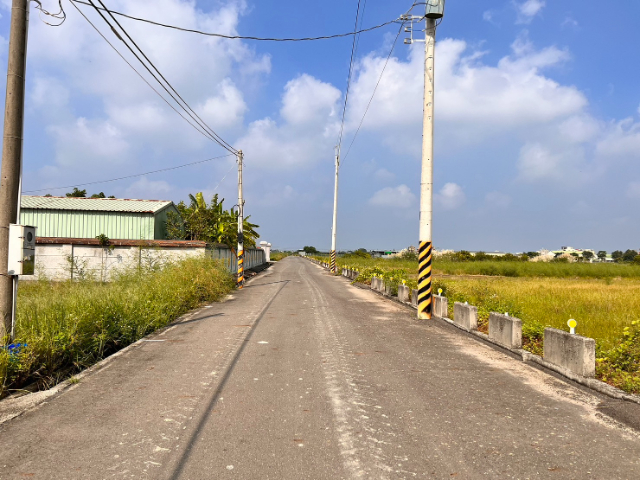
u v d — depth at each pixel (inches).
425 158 558.9
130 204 1208.8
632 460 165.3
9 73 291.0
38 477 147.6
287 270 1979.6
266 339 389.4
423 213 553.3
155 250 978.1
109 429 188.7
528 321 424.5
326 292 882.8
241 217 1026.7
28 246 289.7
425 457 165.6
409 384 261.3
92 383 257.1
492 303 519.8
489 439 183.2
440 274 1700.3
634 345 291.0
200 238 1359.5
